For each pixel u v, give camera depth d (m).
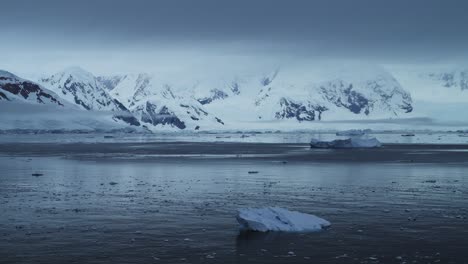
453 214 41.75
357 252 31.70
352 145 161.62
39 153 129.25
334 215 41.59
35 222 39.16
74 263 29.78
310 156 116.75
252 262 30.06
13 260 30.23
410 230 36.59
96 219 40.19
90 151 140.00
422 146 176.62
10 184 60.94
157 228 37.34
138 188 57.38
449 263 29.75
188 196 51.47
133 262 29.98
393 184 60.22
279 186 58.84
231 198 50.19
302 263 29.86
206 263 29.89
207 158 109.69
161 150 146.88
